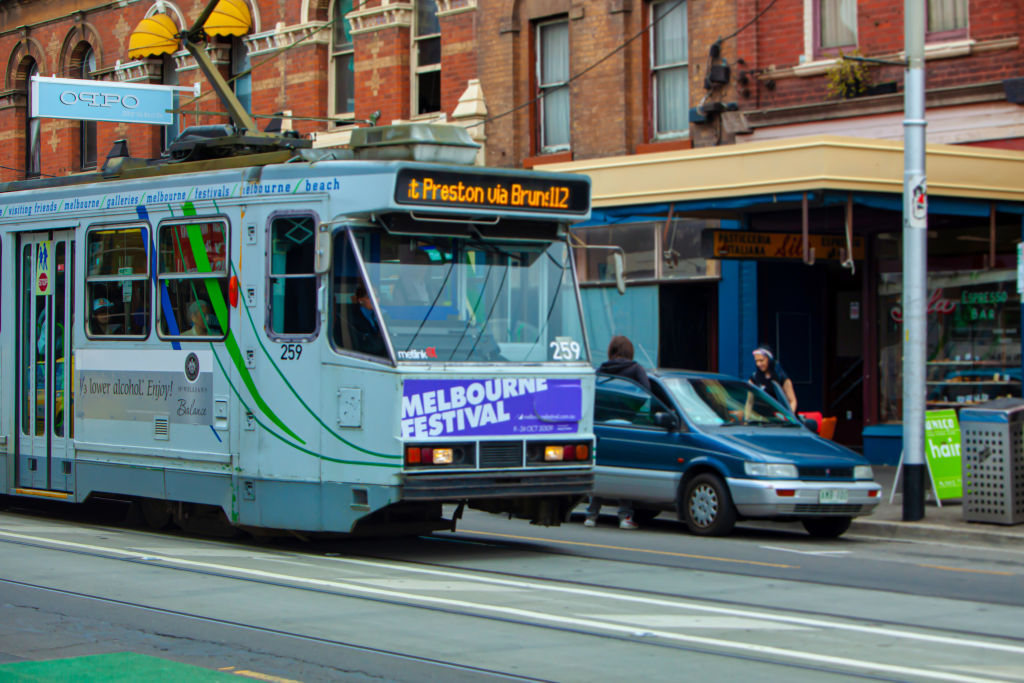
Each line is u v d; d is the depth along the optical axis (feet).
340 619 31.30
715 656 27.58
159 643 28.58
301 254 41.14
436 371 39.45
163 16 106.11
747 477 48.96
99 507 57.00
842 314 78.48
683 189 66.28
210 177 43.98
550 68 86.94
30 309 50.93
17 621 30.86
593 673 25.99
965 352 70.33
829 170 60.44
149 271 46.06
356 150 42.80
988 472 51.47
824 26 73.10
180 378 44.83
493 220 41.32
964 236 70.49
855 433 78.02
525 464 41.14
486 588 35.96
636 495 52.65
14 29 122.83
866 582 38.86
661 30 81.05
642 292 79.82
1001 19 66.69
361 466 39.47
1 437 51.70
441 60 91.50
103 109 86.22
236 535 46.34
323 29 99.45
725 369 76.84
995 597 36.32
